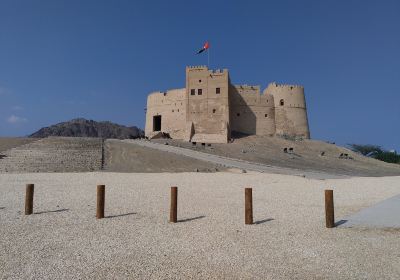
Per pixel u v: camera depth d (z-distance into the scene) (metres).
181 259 8.08
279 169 46.06
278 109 81.81
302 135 82.19
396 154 94.50
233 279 6.91
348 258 8.16
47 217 12.92
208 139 72.38
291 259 8.11
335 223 11.83
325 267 7.58
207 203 16.73
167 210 14.64
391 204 15.51
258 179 32.25
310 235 10.31
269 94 82.12
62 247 8.98
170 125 78.94
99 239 9.82
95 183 25.98
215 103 75.00
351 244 9.28
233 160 52.12
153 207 15.37
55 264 7.64
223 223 12.07
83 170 40.28
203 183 27.45
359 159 70.50
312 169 50.38
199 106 75.62
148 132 83.62
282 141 76.88
